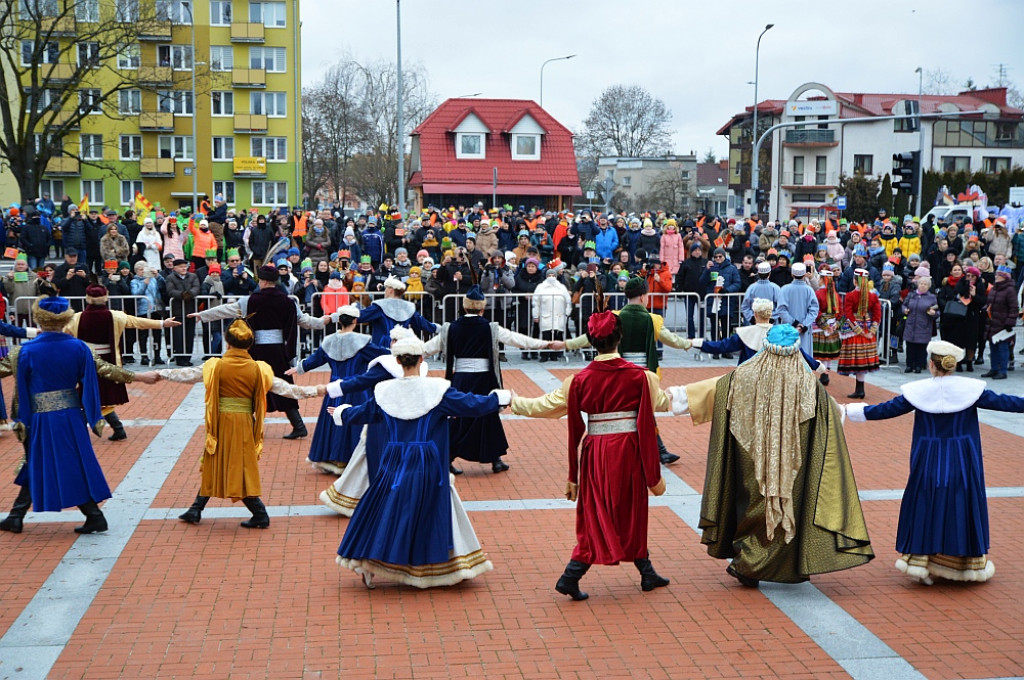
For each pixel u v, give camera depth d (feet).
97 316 35.09
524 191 179.93
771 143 224.12
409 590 22.48
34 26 148.05
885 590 22.76
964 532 22.48
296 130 195.72
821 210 212.02
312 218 73.92
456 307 53.26
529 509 28.81
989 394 22.21
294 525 27.04
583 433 22.13
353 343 31.60
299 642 19.62
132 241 73.87
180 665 18.57
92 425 25.55
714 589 22.72
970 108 219.20
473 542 22.52
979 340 53.31
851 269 60.13
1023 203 125.59
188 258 71.15
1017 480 32.09
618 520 21.68
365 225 80.89
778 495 21.53
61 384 25.46
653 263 61.31
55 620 20.61
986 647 19.65
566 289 54.44
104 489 26.02
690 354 57.26
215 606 21.40
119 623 20.48
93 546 25.16
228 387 26.27
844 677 18.31
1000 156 217.77
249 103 195.31
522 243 66.13
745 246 68.28
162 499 29.27
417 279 55.36
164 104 190.39
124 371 26.25
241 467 26.35
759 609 21.53
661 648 19.51
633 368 21.72
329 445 31.71
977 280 50.70
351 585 22.71
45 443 25.31
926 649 19.54
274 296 36.24
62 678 18.02
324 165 224.94
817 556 21.76
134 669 18.39
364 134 210.59
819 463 21.83
